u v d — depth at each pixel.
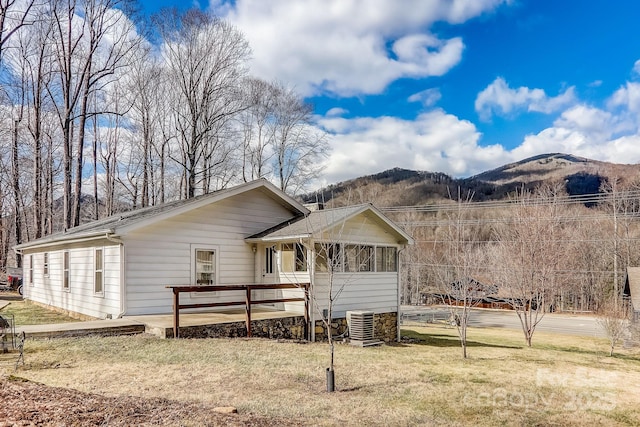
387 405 6.08
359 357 9.55
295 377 7.14
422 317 27.27
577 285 33.31
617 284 31.70
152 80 26.70
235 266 13.24
